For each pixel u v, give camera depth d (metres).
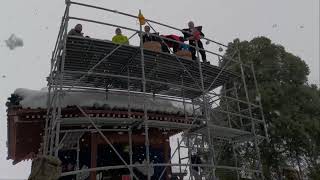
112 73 11.92
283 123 19.81
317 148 20.30
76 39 9.35
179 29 12.38
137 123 10.85
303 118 20.22
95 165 11.76
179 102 14.27
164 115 12.34
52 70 11.34
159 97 13.61
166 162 13.37
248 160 20.84
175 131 14.08
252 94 20.14
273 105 20.25
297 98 21.19
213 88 14.71
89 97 11.30
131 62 11.20
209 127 11.70
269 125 20.23
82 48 9.94
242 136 14.15
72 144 12.41
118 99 12.07
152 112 12.14
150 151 13.52
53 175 5.72
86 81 12.39
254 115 20.45
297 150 20.45
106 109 11.18
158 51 10.59
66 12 9.46
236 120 19.52
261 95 20.16
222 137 14.52
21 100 10.49
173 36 12.95
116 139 12.42
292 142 20.38
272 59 22.23
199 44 13.41
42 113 10.81
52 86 10.85
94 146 11.91
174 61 11.43
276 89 20.61
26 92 10.69
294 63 22.20
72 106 10.70
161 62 11.41
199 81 13.55
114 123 11.45
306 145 19.95
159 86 13.59
